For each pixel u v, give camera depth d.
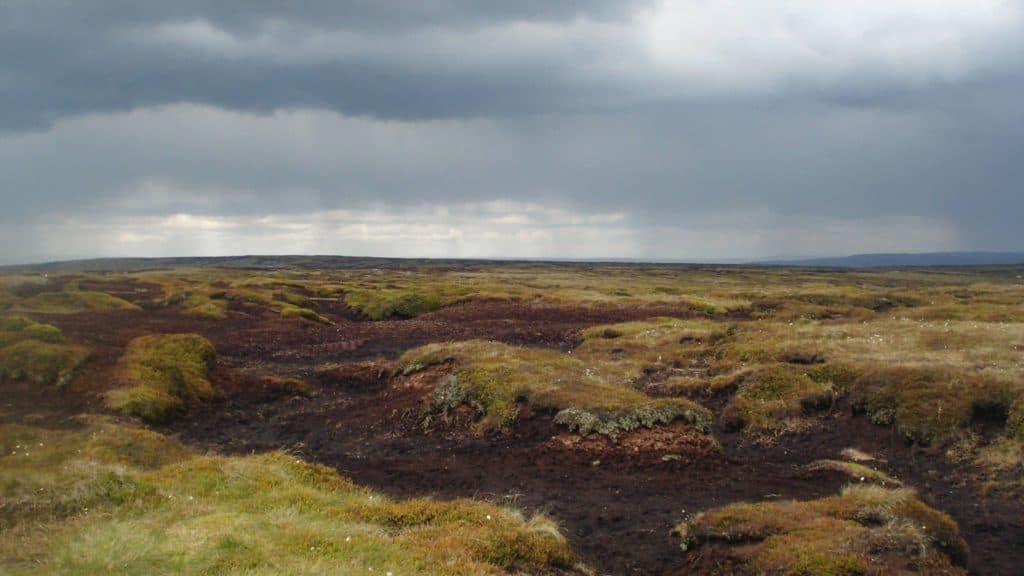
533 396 29.91
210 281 107.94
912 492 19.89
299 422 33.97
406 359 40.75
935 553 15.25
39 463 19.45
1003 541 18.42
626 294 90.69
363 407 35.47
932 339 37.44
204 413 34.62
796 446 27.72
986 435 25.28
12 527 15.09
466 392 32.12
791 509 17.92
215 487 18.52
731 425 30.09
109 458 22.03
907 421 26.73
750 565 15.28
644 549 17.75
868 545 15.05
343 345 56.53
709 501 21.14
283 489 18.88
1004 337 35.78
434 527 16.73
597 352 46.94
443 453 27.84
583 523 19.64
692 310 71.12
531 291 93.75
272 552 13.70
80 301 69.12
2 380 32.50
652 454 25.39
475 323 67.06
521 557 15.48
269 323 65.62
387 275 169.12
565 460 25.44
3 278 78.50
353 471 25.48
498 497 21.84
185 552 13.44
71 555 13.22
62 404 30.81
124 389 32.66
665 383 35.94
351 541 14.80
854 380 30.98
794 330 45.22
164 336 42.22
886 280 156.25
